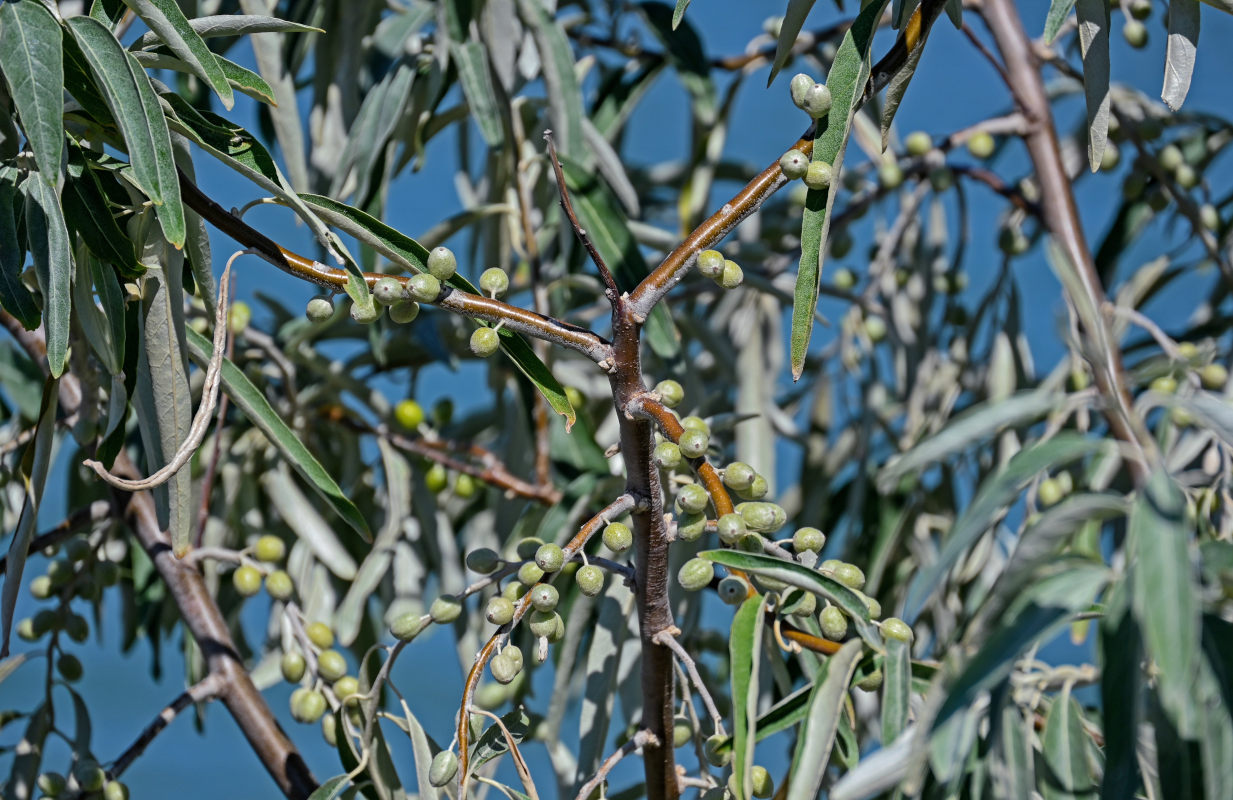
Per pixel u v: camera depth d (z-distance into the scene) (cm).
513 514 113
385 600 112
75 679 100
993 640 76
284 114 108
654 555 81
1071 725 85
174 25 81
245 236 80
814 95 80
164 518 86
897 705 79
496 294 81
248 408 89
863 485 115
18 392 110
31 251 80
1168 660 72
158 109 79
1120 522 105
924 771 81
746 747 77
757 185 80
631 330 79
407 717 87
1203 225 114
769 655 88
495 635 81
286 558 113
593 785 82
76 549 101
